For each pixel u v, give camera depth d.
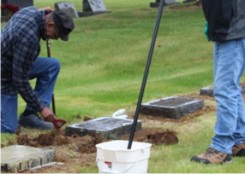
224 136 6.22
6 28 7.85
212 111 9.36
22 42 7.54
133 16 23.28
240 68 6.20
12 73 7.81
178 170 5.95
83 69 14.56
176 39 17.44
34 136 7.74
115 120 8.10
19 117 8.59
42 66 8.25
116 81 13.24
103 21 21.91
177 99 9.60
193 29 19.05
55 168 6.21
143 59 15.31
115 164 5.37
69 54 15.97
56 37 7.79
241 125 6.58
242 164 6.21
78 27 20.28
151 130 8.02
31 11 7.78
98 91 11.70
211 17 6.10
